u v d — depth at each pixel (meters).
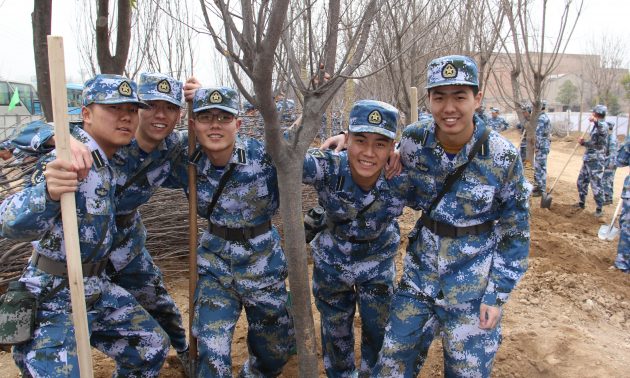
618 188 13.48
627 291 5.55
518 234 2.73
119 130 2.55
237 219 3.03
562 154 21.84
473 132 2.68
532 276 5.52
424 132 2.77
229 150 2.94
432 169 2.78
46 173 2.19
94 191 2.52
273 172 3.05
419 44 5.29
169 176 3.20
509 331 4.16
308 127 2.33
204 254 3.11
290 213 2.36
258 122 6.26
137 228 3.18
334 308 3.36
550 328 4.23
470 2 5.98
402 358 2.79
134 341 2.81
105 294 2.73
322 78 2.32
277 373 3.38
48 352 2.41
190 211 3.03
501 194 2.72
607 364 3.62
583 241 7.56
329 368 3.48
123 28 3.52
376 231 3.11
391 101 5.62
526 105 10.90
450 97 2.52
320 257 3.26
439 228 2.84
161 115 2.86
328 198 3.06
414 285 2.88
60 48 2.12
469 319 2.77
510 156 2.66
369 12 2.29
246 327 4.26
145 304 3.35
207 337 2.91
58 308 2.51
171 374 3.63
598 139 9.42
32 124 2.66
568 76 45.53
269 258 3.11
